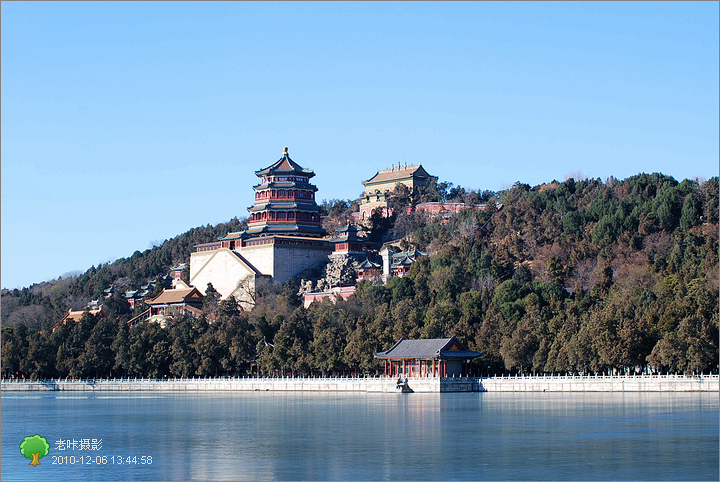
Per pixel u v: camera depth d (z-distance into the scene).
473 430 160.62
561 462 126.88
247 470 124.44
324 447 143.50
